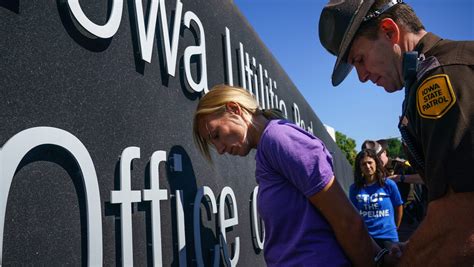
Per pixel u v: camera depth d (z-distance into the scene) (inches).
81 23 48.3
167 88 70.0
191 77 77.6
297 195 47.1
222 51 100.9
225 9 107.9
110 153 52.5
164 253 62.2
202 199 76.6
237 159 100.7
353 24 44.6
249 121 54.5
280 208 47.3
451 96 35.6
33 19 42.6
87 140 48.7
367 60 45.9
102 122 51.7
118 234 52.0
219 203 82.7
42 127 41.1
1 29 38.7
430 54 40.3
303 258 45.6
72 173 45.6
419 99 38.4
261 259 108.4
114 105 54.5
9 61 39.2
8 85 38.8
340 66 52.5
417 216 240.1
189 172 74.2
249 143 54.7
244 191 102.4
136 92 60.0
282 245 48.2
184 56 76.1
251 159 112.0
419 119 39.0
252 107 55.2
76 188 45.9
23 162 39.6
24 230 39.0
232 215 88.1
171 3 73.7
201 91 81.7
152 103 64.2
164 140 66.8
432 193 37.9
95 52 51.8
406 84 41.1
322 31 50.4
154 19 64.9
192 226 71.8
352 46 46.7
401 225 261.6
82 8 50.1
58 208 43.2
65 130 45.2
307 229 45.9
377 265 49.5
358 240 45.6
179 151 71.6
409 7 44.0
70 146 44.5
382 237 131.7
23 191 39.4
